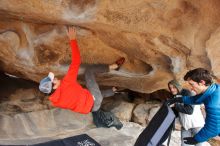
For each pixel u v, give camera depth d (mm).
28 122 5453
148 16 3256
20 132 5277
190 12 3168
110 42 4105
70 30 3809
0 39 4145
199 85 2887
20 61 4496
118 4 3123
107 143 5285
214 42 3391
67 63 4469
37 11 3350
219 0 2982
